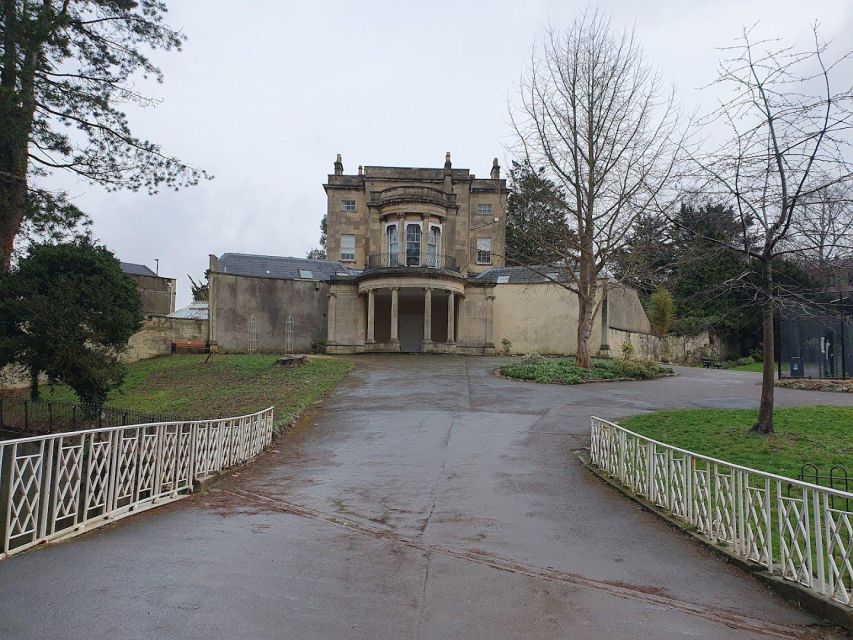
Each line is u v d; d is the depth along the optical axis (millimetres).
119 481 7293
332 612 4703
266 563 5793
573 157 25812
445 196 40000
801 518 5855
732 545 6320
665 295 41875
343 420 15828
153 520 7266
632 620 4773
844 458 9523
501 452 12031
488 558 6207
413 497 8805
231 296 35375
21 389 26094
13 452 5703
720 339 41125
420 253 37406
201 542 6391
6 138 16578
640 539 6988
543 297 35625
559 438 13344
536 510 8188
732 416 13602
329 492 9109
